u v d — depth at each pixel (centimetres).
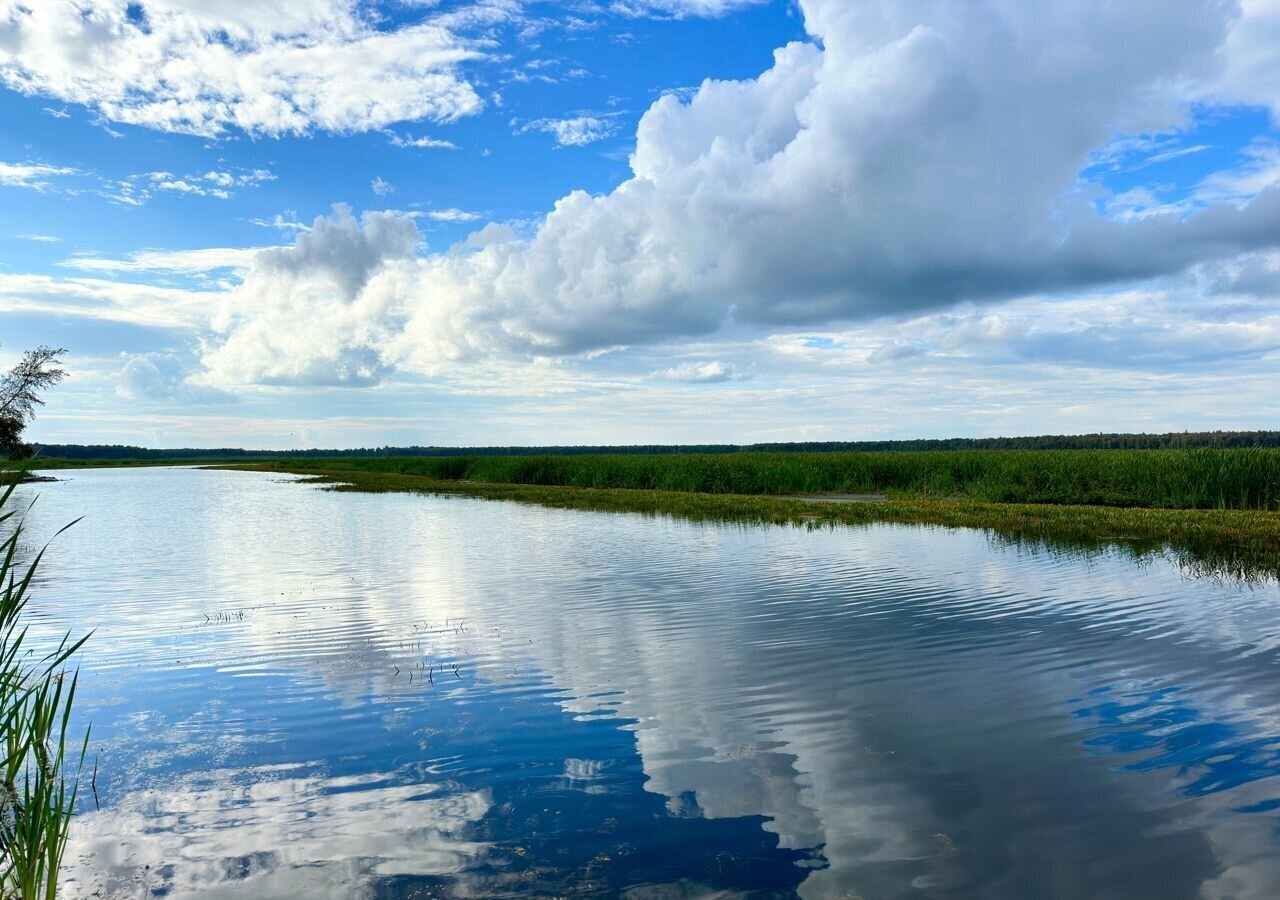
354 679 860
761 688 805
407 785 596
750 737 676
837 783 584
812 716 722
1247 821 510
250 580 1508
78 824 545
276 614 1194
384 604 1259
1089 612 1100
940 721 702
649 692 799
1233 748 625
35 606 1270
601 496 3619
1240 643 921
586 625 1091
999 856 479
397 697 797
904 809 541
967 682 807
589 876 468
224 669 905
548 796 573
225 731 712
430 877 471
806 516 2530
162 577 1552
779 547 1853
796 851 491
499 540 2112
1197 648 906
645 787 584
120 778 616
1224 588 1234
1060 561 1543
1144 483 2695
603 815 542
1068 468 2945
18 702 572
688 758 636
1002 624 1045
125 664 929
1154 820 516
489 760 639
